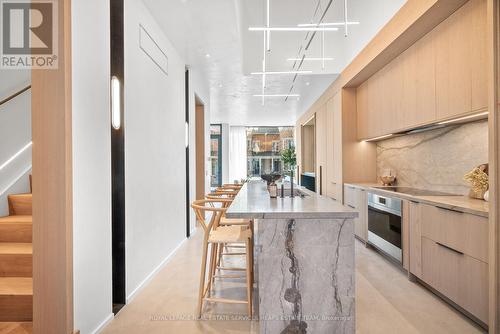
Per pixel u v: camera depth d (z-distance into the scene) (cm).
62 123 185
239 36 411
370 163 526
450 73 278
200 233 552
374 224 399
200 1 309
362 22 426
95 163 220
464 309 230
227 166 1273
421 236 288
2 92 309
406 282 307
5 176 304
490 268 198
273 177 270
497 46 196
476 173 272
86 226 207
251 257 264
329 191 616
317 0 462
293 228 197
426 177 381
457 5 261
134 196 286
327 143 629
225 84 641
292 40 546
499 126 196
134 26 289
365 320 231
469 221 222
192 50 439
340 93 533
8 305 214
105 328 225
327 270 196
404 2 314
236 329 223
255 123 1242
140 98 303
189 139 517
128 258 270
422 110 325
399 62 374
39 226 185
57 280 185
